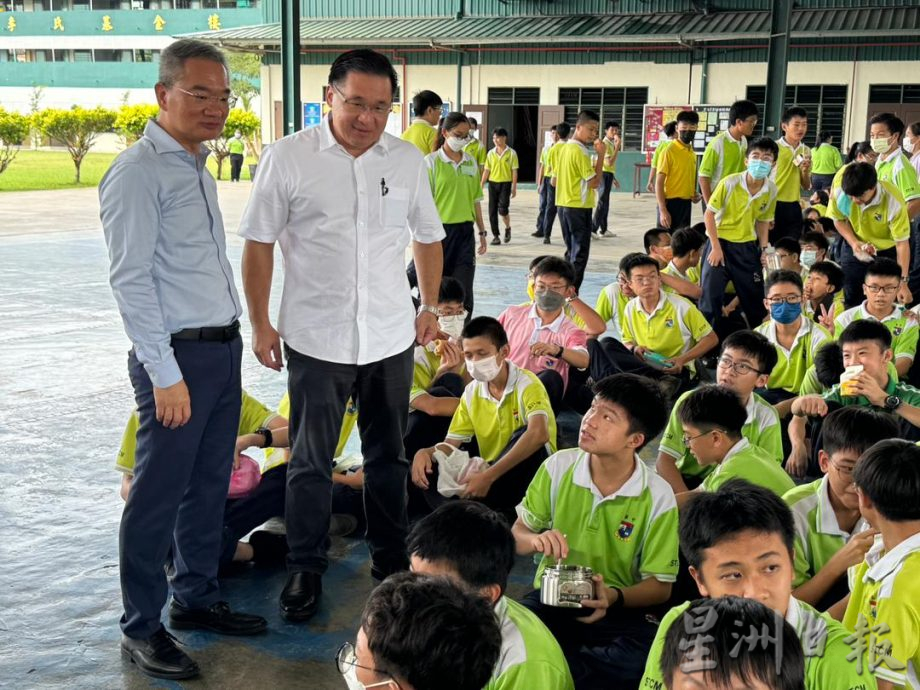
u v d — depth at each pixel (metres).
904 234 6.10
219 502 2.85
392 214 3.03
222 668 2.70
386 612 1.34
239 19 34.28
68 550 3.41
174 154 2.53
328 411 3.03
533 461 3.63
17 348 6.53
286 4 8.10
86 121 23.00
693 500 1.93
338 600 3.13
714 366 6.39
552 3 21.62
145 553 2.62
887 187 6.09
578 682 2.58
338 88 2.86
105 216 2.45
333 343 2.99
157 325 2.47
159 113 2.55
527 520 2.81
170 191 2.52
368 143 2.93
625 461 2.68
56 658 2.71
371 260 3.01
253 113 28.73
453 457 3.68
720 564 1.82
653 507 2.66
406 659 1.30
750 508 1.84
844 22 18.30
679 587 2.84
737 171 7.13
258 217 2.96
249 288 3.03
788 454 4.29
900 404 3.57
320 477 3.05
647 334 5.24
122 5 37.66
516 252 11.90
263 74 23.81
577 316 5.12
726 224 6.27
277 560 3.43
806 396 3.79
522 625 2.01
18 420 4.93
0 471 4.19
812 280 5.45
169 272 2.56
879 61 18.73
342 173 2.95
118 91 36.19
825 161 13.30
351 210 2.97
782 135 10.52
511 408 3.71
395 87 2.92
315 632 2.91
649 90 20.64
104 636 2.84
